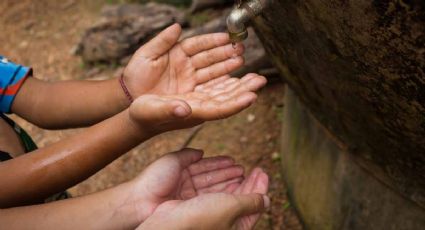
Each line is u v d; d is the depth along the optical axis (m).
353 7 0.92
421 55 0.90
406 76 0.95
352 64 1.03
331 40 1.03
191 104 1.05
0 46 3.03
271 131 2.05
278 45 1.24
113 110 1.21
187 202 1.03
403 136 1.08
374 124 1.13
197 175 1.16
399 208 1.29
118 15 2.79
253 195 1.07
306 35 1.08
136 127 1.07
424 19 0.86
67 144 1.09
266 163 1.92
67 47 2.92
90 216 1.05
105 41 2.65
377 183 1.34
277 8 1.08
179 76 1.19
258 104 2.19
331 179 1.49
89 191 1.95
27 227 1.03
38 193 1.08
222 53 1.17
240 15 1.05
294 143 1.68
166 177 1.08
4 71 1.18
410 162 1.14
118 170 2.02
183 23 2.73
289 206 1.78
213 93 1.11
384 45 0.93
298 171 1.67
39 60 2.86
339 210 1.48
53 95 1.21
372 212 1.37
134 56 1.19
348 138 1.30
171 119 1.02
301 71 1.24
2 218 1.03
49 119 1.21
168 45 1.17
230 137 2.06
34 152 1.09
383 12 0.89
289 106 1.70
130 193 1.07
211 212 1.02
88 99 1.21
